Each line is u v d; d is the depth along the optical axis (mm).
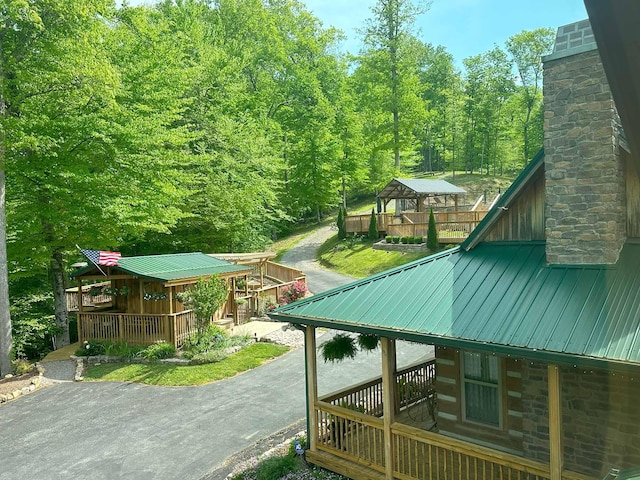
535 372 7766
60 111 17312
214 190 28984
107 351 17391
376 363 15391
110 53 19172
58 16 16016
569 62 7438
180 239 30672
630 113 1160
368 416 8406
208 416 12008
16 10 14547
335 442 9234
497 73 52344
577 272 7188
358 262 32625
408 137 41781
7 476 9516
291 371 15203
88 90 16422
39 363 17141
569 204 7430
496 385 8578
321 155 46469
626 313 5957
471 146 61750
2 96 15977
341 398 9812
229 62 35031
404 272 9062
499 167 60656
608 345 5535
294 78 47781
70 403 13344
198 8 37844
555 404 6172
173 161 20484
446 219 31547
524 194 8648
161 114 20312
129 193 19000
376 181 45812
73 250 20938
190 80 24969
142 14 20500
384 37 39750
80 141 17703
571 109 7414
